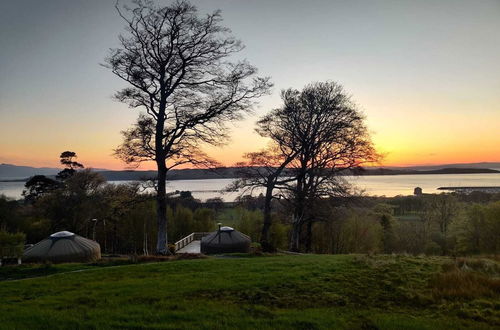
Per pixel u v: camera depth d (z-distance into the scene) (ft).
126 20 77.66
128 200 83.97
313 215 104.12
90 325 26.81
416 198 295.89
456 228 204.85
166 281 41.11
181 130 82.43
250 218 214.69
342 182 102.27
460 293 33.60
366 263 45.19
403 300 33.14
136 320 28.09
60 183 202.69
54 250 84.53
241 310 30.35
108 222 195.83
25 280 45.83
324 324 27.22
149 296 35.17
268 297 34.60
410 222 231.09
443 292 33.99
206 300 33.81
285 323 27.40
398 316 29.14
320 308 31.53
